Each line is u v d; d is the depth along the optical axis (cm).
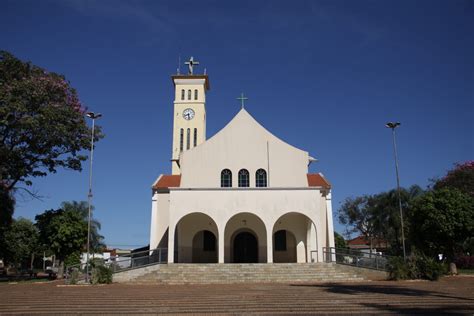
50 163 3047
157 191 3416
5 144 2870
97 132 3225
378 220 5112
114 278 2425
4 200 2972
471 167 4138
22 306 1306
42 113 2831
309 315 1068
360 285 1994
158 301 1385
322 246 2989
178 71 5262
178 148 4931
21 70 2917
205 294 1608
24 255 4762
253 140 3409
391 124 3162
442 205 2748
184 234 3253
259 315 1071
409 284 2025
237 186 3316
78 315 1104
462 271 3325
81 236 3114
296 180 3325
